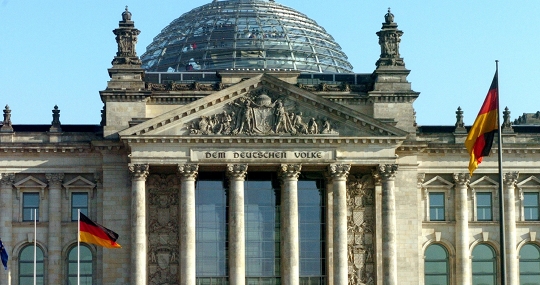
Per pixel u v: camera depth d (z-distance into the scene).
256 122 155.38
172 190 160.25
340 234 155.50
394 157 156.25
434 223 165.50
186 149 155.12
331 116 156.25
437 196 166.88
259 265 160.62
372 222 161.25
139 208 154.62
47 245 161.75
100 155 162.38
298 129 155.62
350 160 156.12
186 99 162.25
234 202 155.12
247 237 161.00
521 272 167.88
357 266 160.62
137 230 154.38
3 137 162.62
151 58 192.88
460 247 165.38
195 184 160.88
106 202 159.75
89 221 147.75
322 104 155.62
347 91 163.88
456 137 166.38
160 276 158.50
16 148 161.38
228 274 159.75
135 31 163.62
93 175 162.38
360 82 169.50
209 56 187.25
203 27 193.38
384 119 159.62
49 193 162.50
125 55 162.75
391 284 155.62
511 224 167.25
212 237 160.50
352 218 161.25
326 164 156.12
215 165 155.75
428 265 166.12
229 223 157.88
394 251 156.25
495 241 166.88
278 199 161.75
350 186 161.75
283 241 157.12
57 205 162.00
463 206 165.88
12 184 162.12
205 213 160.88
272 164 155.75
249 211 161.38
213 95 154.75
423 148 163.62
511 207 167.62
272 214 161.50
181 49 190.62
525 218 168.38
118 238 159.00
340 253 155.25
